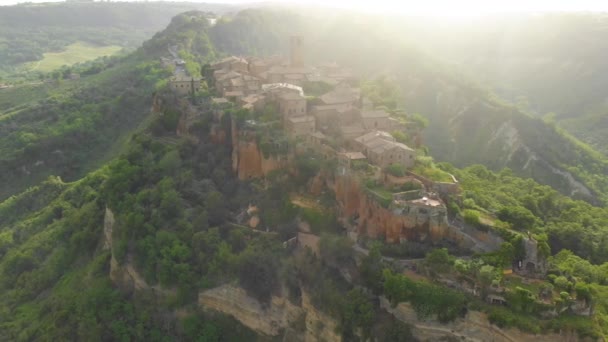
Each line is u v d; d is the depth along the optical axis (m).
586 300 77.88
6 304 131.75
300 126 121.88
